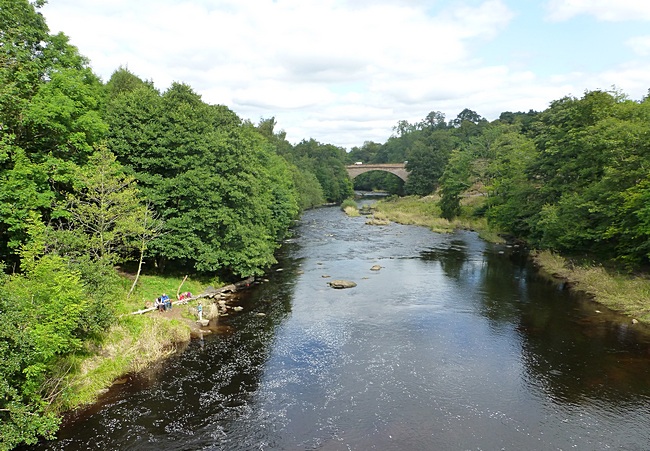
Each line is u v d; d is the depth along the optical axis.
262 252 37.16
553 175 46.06
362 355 22.95
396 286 37.09
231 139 35.62
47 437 14.67
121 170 29.78
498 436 15.85
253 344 24.28
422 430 16.23
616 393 18.88
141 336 22.78
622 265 36.19
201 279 35.16
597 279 34.41
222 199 34.28
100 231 24.78
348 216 93.38
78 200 24.86
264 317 28.83
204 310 28.42
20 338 13.70
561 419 16.95
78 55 30.73
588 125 41.09
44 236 20.22
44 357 15.27
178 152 32.56
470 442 15.51
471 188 88.56
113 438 15.58
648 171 31.34
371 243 58.97
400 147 178.62
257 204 38.22
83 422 16.55
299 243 59.03
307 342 24.66
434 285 37.38
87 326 19.70
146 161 31.61
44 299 16.31
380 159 194.88
